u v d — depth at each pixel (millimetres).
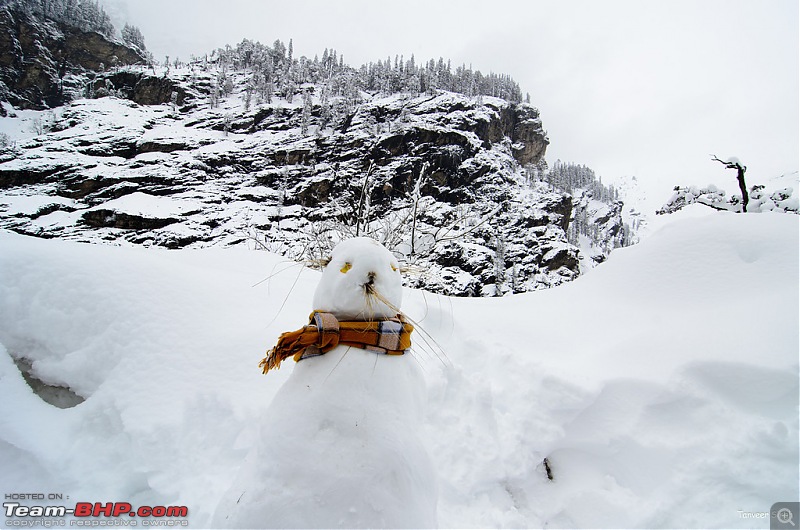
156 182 64625
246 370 2736
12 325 2770
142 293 2973
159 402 2539
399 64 93750
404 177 57031
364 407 1482
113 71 95812
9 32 92688
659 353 2848
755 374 2527
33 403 2588
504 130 96188
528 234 59781
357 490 1360
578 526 2266
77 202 61875
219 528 1393
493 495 2439
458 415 2758
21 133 82000
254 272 4371
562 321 3729
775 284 3189
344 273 1711
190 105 87812
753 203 10148
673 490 2254
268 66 96812
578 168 137875
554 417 2637
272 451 1453
